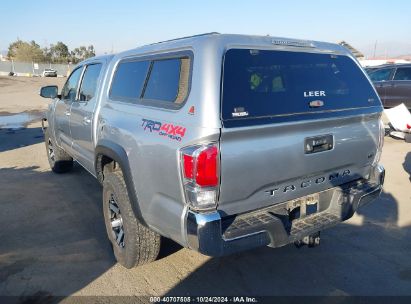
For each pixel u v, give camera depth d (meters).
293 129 2.71
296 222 3.02
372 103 3.37
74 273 3.43
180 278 3.38
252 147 2.54
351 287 3.25
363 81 3.43
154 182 2.79
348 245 3.98
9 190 5.64
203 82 2.49
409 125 8.91
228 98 2.49
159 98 2.96
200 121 2.42
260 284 3.29
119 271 3.47
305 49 3.11
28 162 7.43
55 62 94.88
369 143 3.36
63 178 6.25
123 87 3.60
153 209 2.86
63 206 5.02
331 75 3.20
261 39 2.85
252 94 2.61
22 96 24.45
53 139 6.11
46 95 5.56
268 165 2.64
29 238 4.10
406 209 4.93
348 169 3.27
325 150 2.96
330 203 3.24
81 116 4.44
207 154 2.37
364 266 3.57
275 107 2.68
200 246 2.45
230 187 2.51
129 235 3.23
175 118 2.63
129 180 3.09
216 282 3.32
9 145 9.17
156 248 3.30
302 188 2.94
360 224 4.48
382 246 3.95
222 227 2.56
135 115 3.15
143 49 3.41
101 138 3.76
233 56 2.63
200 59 2.57
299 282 3.32
